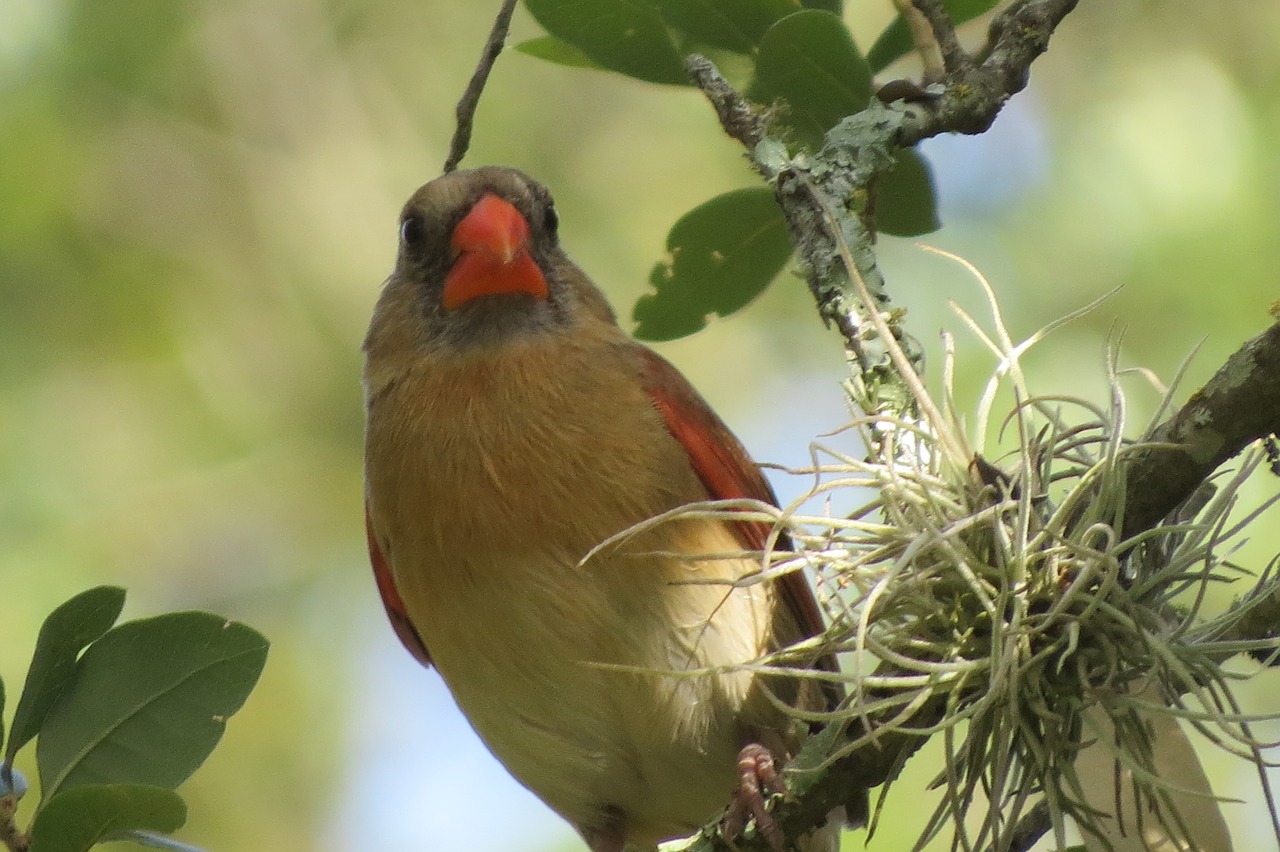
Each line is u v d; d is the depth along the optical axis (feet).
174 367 44.55
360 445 44.91
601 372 23.12
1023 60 23.47
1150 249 36.99
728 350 44.29
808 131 24.36
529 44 25.54
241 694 19.03
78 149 45.29
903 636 18.78
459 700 23.71
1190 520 20.38
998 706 18.30
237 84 47.21
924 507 19.06
